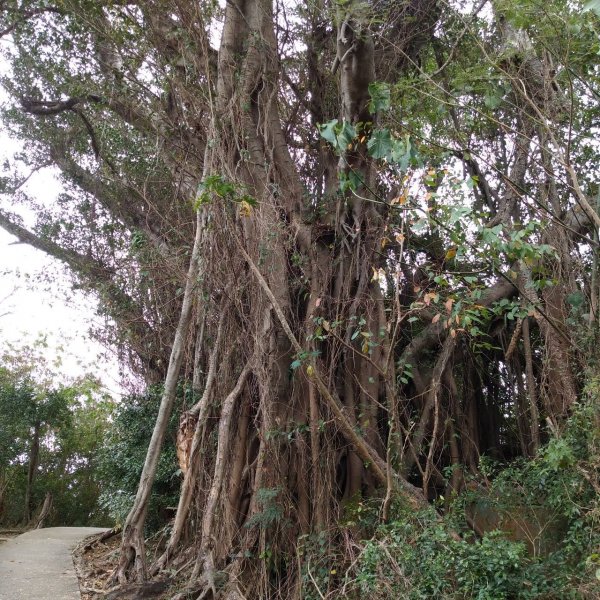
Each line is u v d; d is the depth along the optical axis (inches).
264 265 348.2
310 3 412.5
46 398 775.1
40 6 461.7
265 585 291.7
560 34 289.1
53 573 358.3
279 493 311.1
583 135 321.4
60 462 872.3
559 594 217.5
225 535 315.9
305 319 350.0
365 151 358.0
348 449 334.6
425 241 372.5
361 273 360.5
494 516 298.4
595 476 239.8
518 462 351.3
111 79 474.3
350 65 351.6
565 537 256.1
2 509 774.5
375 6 401.1
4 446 737.0
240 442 337.7
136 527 337.4
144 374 577.6
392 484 277.1
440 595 220.8
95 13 435.8
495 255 253.1
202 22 391.9
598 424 249.6
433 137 382.0
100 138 593.0
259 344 339.6
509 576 225.8
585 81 293.1
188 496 340.5
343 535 287.0
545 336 342.3
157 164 493.0
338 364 352.5
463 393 429.7
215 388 354.0
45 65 509.4
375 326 351.6
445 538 238.1
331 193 379.6
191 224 452.8
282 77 412.8
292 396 335.6
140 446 448.5
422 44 430.3
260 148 374.9
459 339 418.6
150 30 427.2
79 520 860.0
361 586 239.3
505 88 318.0
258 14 393.7
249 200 282.4
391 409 296.0
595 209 309.9
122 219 594.2
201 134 418.0
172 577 314.3
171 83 423.5
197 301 370.9
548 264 341.1
